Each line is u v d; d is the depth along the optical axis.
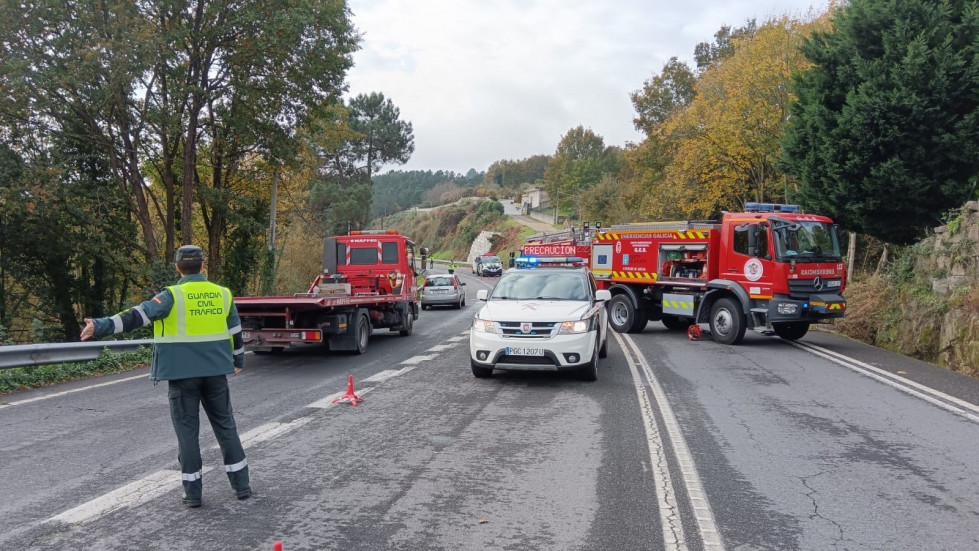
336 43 22.12
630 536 4.46
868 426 7.59
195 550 4.18
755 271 14.60
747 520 4.78
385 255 17.50
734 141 31.66
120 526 4.56
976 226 13.52
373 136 60.03
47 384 10.16
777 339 16.45
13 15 16.70
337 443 6.71
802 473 5.87
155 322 4.96
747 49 31.05
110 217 21.06
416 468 5.90
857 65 17.67
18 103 17.50
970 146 16.00
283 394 9.26
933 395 9.43
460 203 126.50
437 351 14.13
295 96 22.44
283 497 5.15
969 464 6.18
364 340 14.07
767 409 8.44
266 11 19.64
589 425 7.50
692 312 16.09
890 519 4.83
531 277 11.52
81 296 22.17
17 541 4.29
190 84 20.05
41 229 19.03
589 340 9.80
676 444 6.74
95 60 17.00
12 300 20.72
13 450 6.41
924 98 16.17
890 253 22.91
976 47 15.84
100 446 6.56
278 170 25.50
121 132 20.42
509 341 9.73
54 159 19.70
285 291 32.06
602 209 63.59
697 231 16.02
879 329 16.27
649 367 11.72
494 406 8.48
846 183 17.83
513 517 4.77
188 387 4.95
